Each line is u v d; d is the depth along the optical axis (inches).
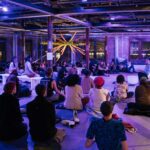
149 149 177.6
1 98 177.2
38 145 171.0
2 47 816.9
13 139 180.7
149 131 216.8
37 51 916.0
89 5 391.2
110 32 743.1
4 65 730.8
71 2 357.4
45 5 376.8
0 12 440.1
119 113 276.2
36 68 611.8
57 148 170.7
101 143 117.3
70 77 242.2
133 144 187.0
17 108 179.5
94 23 578.6
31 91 403.2
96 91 219.0
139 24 583.5
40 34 816.3
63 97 305.6
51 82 292.8
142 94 270.7
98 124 118.8
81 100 244.7
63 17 441.4
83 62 840.9
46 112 172.4
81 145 183.5
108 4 383.9
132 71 868.6
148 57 939.3
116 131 116.0
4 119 176.9
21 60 787.4
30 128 176.6
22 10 425.1
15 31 729.6
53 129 177.8
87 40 637.3
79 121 240.2
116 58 918.4
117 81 328.5
